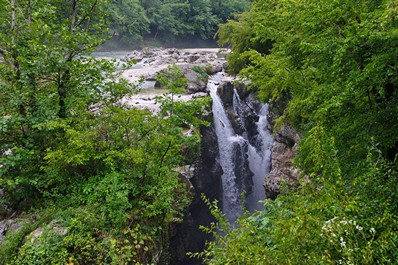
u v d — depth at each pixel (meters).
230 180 14.88
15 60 6.17
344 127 5.28
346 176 4.90
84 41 6.77
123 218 5.32
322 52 4.76
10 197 5.95
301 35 5.71
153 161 6.21
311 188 3.91
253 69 8.54
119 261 4.88
